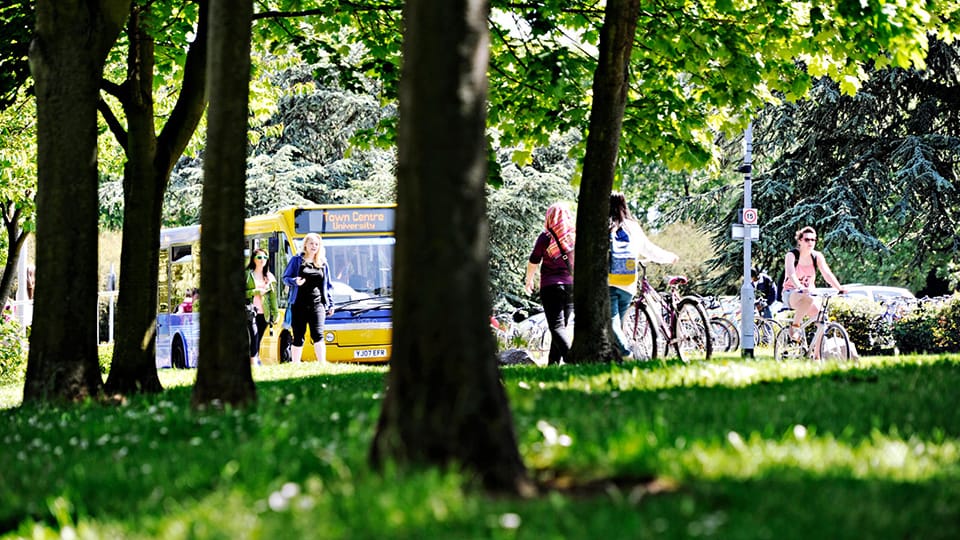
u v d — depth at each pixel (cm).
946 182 6156
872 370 2022
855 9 2631
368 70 3375
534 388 1839
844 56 3175
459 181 1012
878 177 6344
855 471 1005
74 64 2223
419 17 1027
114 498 1095
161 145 2552
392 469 965
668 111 3328
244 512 941
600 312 2655
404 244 1019
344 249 4369
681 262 9038
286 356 4378
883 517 841
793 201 6644
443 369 998
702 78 3341
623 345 2817
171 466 1220
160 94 5162
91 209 2239
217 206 1777
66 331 2211
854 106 6412
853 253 6384
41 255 2223
